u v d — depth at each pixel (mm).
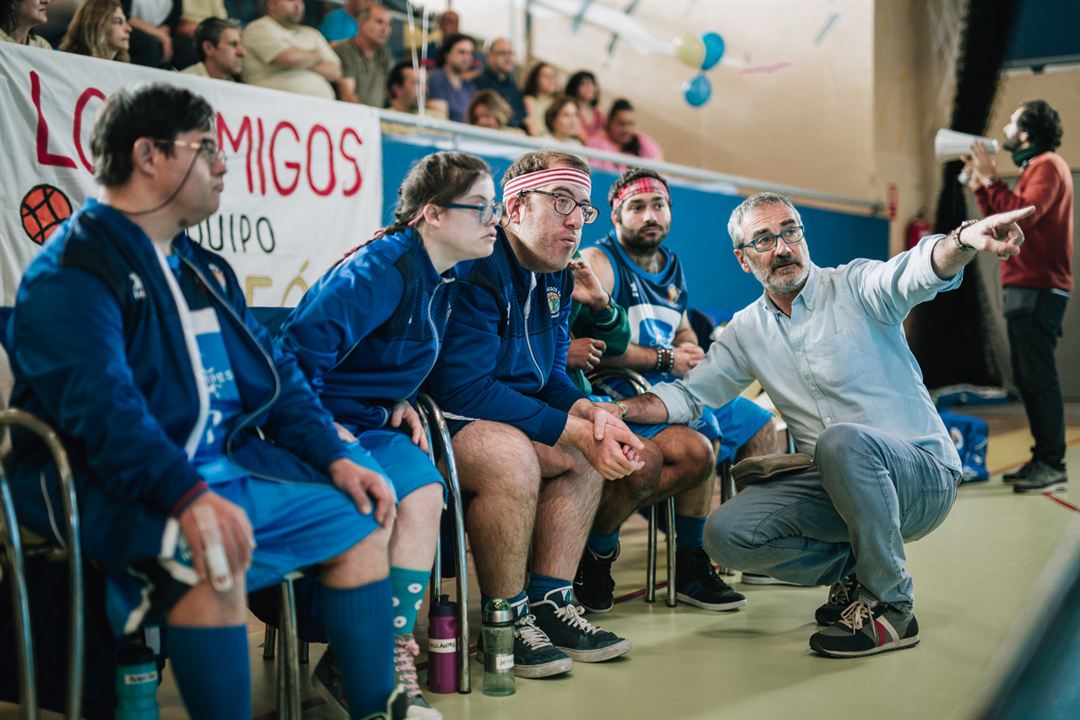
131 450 1648
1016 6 9086
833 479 2637
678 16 9195
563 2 9242
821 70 8648
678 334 3715
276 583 2012
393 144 4504
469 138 4918
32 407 1759
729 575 3703
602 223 5637
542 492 2734
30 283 1718
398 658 2178
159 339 1813
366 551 1979
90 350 1663
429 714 2045
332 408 2338
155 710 1858
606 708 2311
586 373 3350
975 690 2393
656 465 2961
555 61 9547
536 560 2729
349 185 4250
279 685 2072
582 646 2654
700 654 2734
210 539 1666
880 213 8477
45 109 3225
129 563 1688
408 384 2416
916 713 2254
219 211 3748
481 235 2336
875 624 2707
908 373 2828
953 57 9148
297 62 5539
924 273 2590
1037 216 4969
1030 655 1740
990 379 9484
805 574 2902
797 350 2865
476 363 2561
